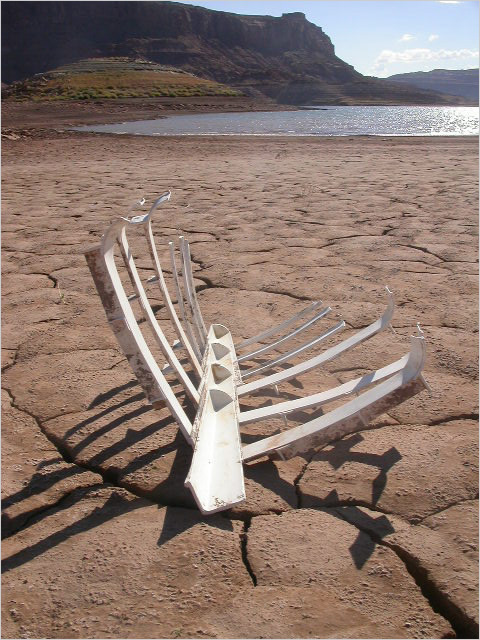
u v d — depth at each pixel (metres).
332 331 3.43
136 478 2.45
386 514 2.21
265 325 4.25
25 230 7.54
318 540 2.06
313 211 8.30
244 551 2.02
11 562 2.01
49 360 3.68
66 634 1.73
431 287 4.95
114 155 16.81
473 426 2.81
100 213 8.57
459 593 1.82
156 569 1.95
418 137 21.94
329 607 1.79
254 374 3.35
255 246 6.44
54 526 2.19
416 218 7.73
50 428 2.88
